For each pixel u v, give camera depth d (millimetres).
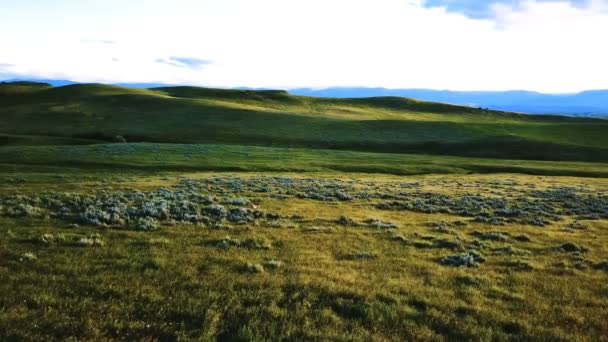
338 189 36250
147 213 20125
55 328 7965
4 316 8289
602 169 67875
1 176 40156
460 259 14055
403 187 41062
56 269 11352
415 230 19422
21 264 11641
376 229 19219
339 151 82750
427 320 9133
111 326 8180
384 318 9094
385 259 14023
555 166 70625
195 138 97812
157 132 102000
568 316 9680
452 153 90062
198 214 20719
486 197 33469
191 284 10570
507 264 14133
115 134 98812
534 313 9836
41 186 32688
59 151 64688
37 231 15797
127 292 9969
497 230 20078
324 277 11672
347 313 9383
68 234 15289
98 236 15273
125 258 12695
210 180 39938
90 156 61000
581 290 11547
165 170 54844
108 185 34375
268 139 99000
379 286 11156
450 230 19547
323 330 8430
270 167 60719
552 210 27531
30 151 63688
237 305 9359
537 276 12719
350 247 15531
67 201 23391
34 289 9844
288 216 21859
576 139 104250
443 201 30547
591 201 31922
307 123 117375
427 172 64938
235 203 25547
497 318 9398
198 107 136500
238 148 78000
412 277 12141
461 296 10742
